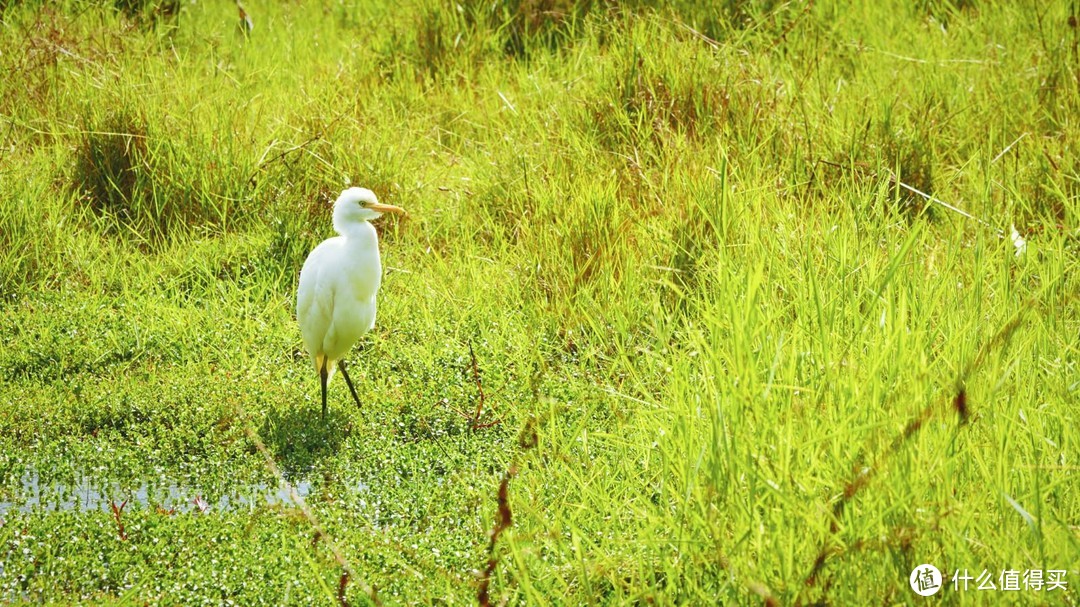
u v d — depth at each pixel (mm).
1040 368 8195
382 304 12211
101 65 16109
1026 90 15391
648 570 7125
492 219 13742
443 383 10664
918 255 9859
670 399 8961
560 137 14758
